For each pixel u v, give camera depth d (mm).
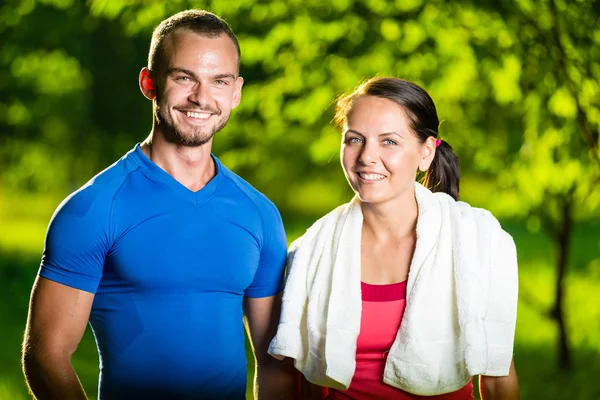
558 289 9875
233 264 4184
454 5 8500
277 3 9219
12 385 10547
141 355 4066
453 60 8828
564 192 9234
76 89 21734
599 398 9109
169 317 4070
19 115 20188
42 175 22875
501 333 4047
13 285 16828
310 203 26906
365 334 4148
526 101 8609
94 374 11102
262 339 4504
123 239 4031
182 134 4074
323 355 4203
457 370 4078
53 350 3980
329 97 9492
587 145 8680
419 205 4176
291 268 4352
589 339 10383
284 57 9633
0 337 13219
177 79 4070
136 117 21984
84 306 4039
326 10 9195
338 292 4180
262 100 9977
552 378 9703
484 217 4160
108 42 21609
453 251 4098
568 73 8133
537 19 8133
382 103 4043
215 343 4160
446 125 9586
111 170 4113
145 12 9234
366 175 4070
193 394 4109
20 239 23312
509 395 4129
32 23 15914
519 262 17484
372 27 9172
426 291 4074
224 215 4188
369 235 4238
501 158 9875
